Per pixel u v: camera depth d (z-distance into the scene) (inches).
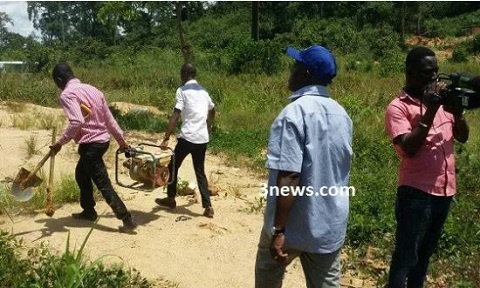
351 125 129.0
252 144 400.5
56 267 164.9
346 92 610.5
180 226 237.1
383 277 189.9
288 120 119.6
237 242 224.5
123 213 222.2
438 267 197.9
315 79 127.0
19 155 338.3
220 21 2348.7
